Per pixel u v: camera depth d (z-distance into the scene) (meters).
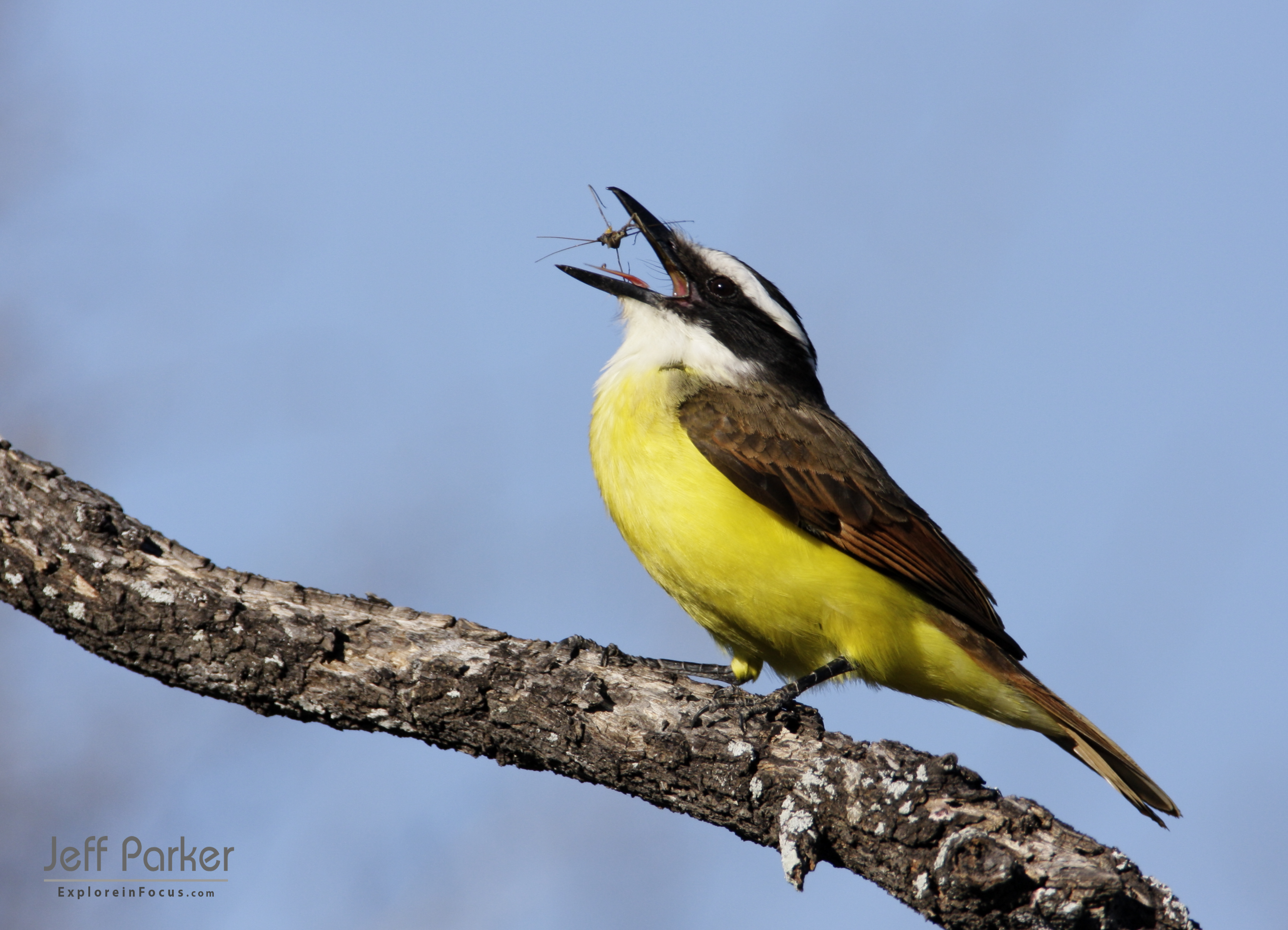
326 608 10.61
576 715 10.05
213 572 10.63
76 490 10.51
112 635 10.21
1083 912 7.81
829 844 9.02
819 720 9.98
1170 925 7.87
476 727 10.20
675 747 9.75
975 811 8.45
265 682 10.24
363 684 10.19
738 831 9.77
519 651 10.51
